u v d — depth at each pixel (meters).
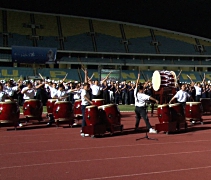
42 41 53.75
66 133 12.63
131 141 10.66
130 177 6.33
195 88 23.86
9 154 8.48
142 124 15.60
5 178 6.25
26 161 7.68
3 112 12.95
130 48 57.84
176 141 10.67
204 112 20.25
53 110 14.45
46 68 52.44
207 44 63.12
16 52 47.66
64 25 58.38
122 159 7.92
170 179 6.18
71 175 6.47
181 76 56.59
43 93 21.39
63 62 53.69
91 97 17.02
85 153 8.64
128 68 58.84
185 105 15.30
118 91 29.91
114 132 12.78
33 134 12.32
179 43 61.59
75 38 56.38
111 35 59.34
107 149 9.23
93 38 57.62
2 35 52.41
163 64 58.44
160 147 9.55
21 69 50.59
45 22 57.72
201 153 8.67
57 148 9.37
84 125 11.95
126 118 18.56
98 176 6.41
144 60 58.56
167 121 12.42
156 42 60.47
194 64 59.53
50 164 7.39
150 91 23.27
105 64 55.81
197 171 6.79
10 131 13.16
